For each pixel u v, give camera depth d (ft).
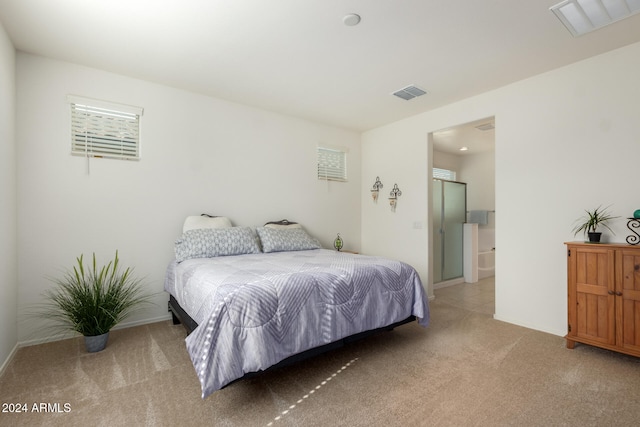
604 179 8.43
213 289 6.14
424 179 13.39
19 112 8.35
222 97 11.71
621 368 7.06
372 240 15.81
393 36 7.72
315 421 5.21
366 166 16.26
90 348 7.87
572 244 8.15
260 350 5.45
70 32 7.54
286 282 6.31
